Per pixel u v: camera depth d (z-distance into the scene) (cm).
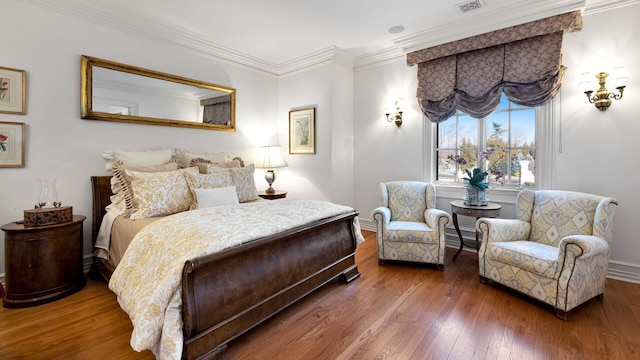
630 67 262
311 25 336
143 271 176
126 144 319
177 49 359
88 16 286
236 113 429
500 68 317
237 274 176
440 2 286
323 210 252
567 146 293
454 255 336
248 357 169
